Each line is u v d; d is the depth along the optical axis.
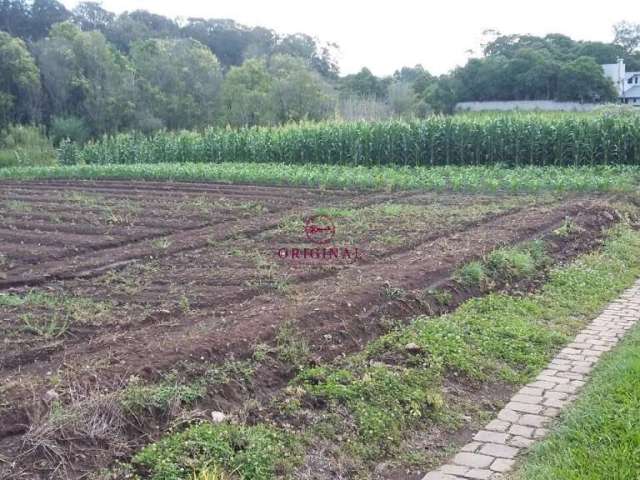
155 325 6.84
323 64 78.75
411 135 24.75
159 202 16.08
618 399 5.13
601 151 21.94
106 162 32.56
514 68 49.25
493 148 23.58
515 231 11.34
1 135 42.03
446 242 10.57
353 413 5.08
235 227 12.50
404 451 4.79
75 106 49.09
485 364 6.18
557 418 5.19
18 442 4.30
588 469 4.20
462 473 4.46
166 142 31.23
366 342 6.54
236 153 29.03
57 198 17.03
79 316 7.14
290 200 16.27
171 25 78.56
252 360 5.68
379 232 11.74
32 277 8.89
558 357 6.51
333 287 7.89
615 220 13.16
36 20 64.88
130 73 50.03
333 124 27.73
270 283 8.39
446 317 7.29
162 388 4.96
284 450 4.52
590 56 53.69
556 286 8.83
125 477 4.07
